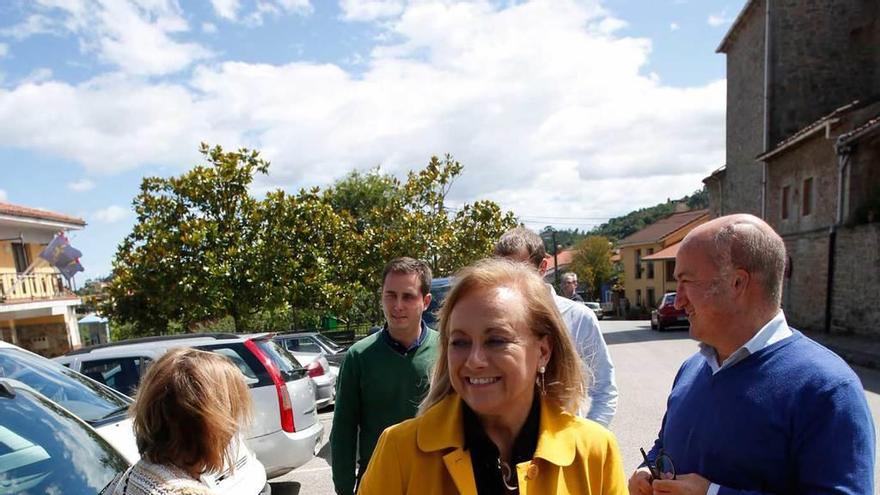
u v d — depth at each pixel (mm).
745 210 21750
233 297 13422
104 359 4953
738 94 22469
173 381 1802
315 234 15047
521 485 1318
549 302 1434
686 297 1801
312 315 18781
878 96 15883
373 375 2729
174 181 13578
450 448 1330
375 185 30484
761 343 1689
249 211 13945
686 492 1631
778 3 19250
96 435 2705
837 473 1460
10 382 2623
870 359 10508
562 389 1476
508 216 18031
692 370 2014
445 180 17906
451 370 1361
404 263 2789
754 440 1609
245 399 1992
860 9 18891
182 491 1690
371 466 1407
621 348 15812
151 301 12945
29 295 19766
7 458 2246
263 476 3180
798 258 17188
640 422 7016
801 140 16297
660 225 47500
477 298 1353
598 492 1434
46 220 19672
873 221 13500
